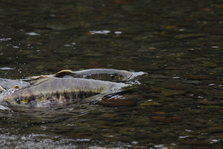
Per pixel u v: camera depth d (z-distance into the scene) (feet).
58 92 79.25
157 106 77.15
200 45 115.24
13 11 149.79
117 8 156.35
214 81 88.94
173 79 90.33
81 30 129.80
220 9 154.30
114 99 80.12
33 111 75.46
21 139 65.00
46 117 72.95
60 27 132.57
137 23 137.49
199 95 81.71
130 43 117.60
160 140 64.80
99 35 125.08
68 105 78.13
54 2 163.73
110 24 136.26
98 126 69.56
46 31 128.47
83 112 75.00
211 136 65.98
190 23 137.28
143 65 99.71
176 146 62.95
